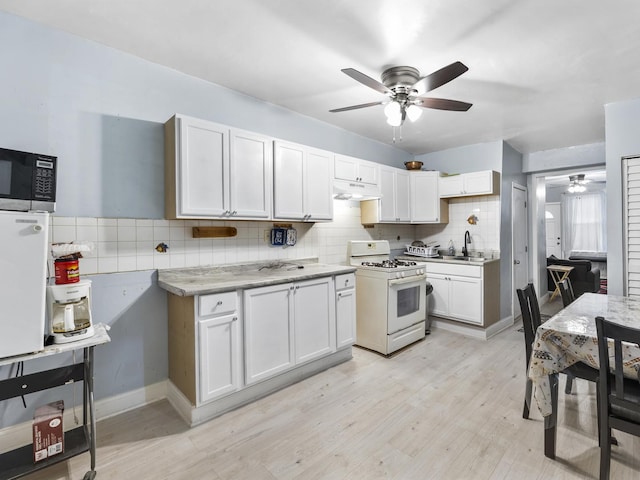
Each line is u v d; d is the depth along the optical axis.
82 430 1.77
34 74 1.88
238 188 2.45
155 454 1.79
